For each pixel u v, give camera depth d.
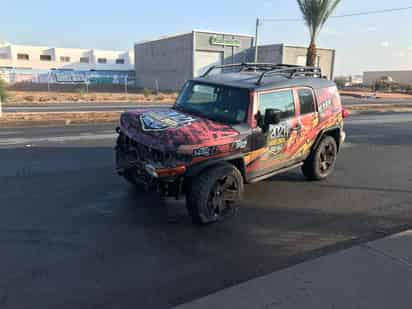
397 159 9.08
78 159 8.05
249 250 4.04
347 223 4.89
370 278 3.36
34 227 4.49
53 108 20.09
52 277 3.40
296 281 3.31
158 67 54.59
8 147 9.13
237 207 5.14
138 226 4.60
